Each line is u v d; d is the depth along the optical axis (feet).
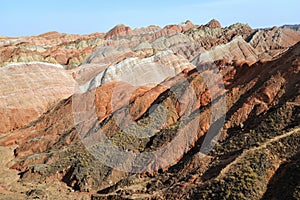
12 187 83.76
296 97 72.64
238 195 55.42
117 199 68.59
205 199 57.67
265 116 72.64
